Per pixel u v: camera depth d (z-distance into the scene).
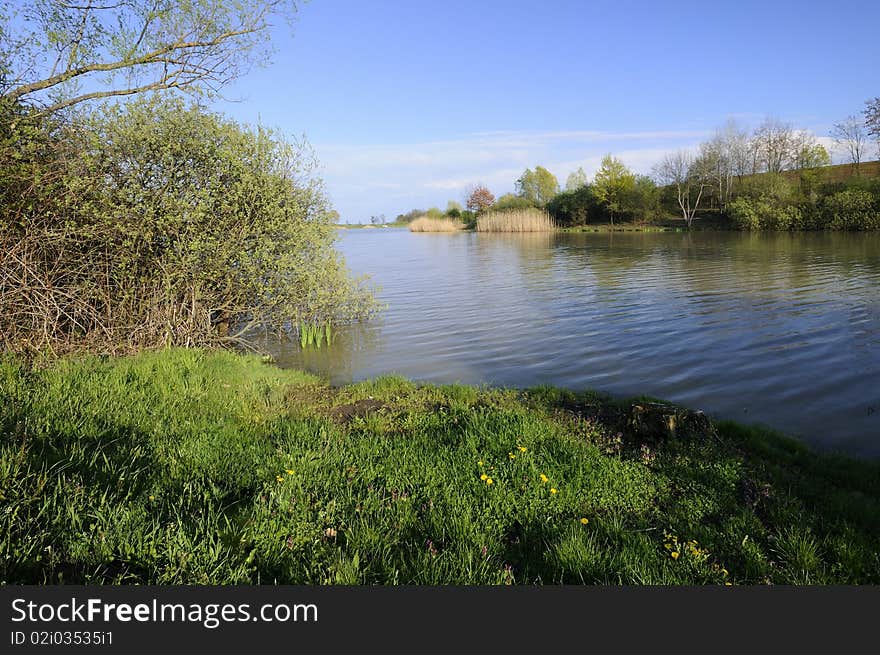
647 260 29.59
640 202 65.06
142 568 3.14
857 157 53.75
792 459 5.82
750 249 33.47
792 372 9.45
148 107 9.95
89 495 3.65
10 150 7.97
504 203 89.62
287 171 12.30
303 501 4.04
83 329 9.94
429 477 4.80
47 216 8.87
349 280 14.55
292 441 5.61
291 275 12.30
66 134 9.00
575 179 84.50
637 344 11.82
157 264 10.28
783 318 13.73
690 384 9.05
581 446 5.81
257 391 8.36
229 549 3.24
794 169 57.72
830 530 4.27
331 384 9.67
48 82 8.87
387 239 70.56
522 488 4.66
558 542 3.85
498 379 9.75
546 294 19.30
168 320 10.49
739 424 6.76
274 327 13.54
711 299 16.83
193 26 9.86
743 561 3.84
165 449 4.95
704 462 5.55
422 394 8.42
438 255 39.53
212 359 9.76
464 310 16.78
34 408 5.34
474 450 5.45
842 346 10.97
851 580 3.58
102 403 6.02
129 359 8.82
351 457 5.20
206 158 10.75
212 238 10.73
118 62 9.35
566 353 11.35
